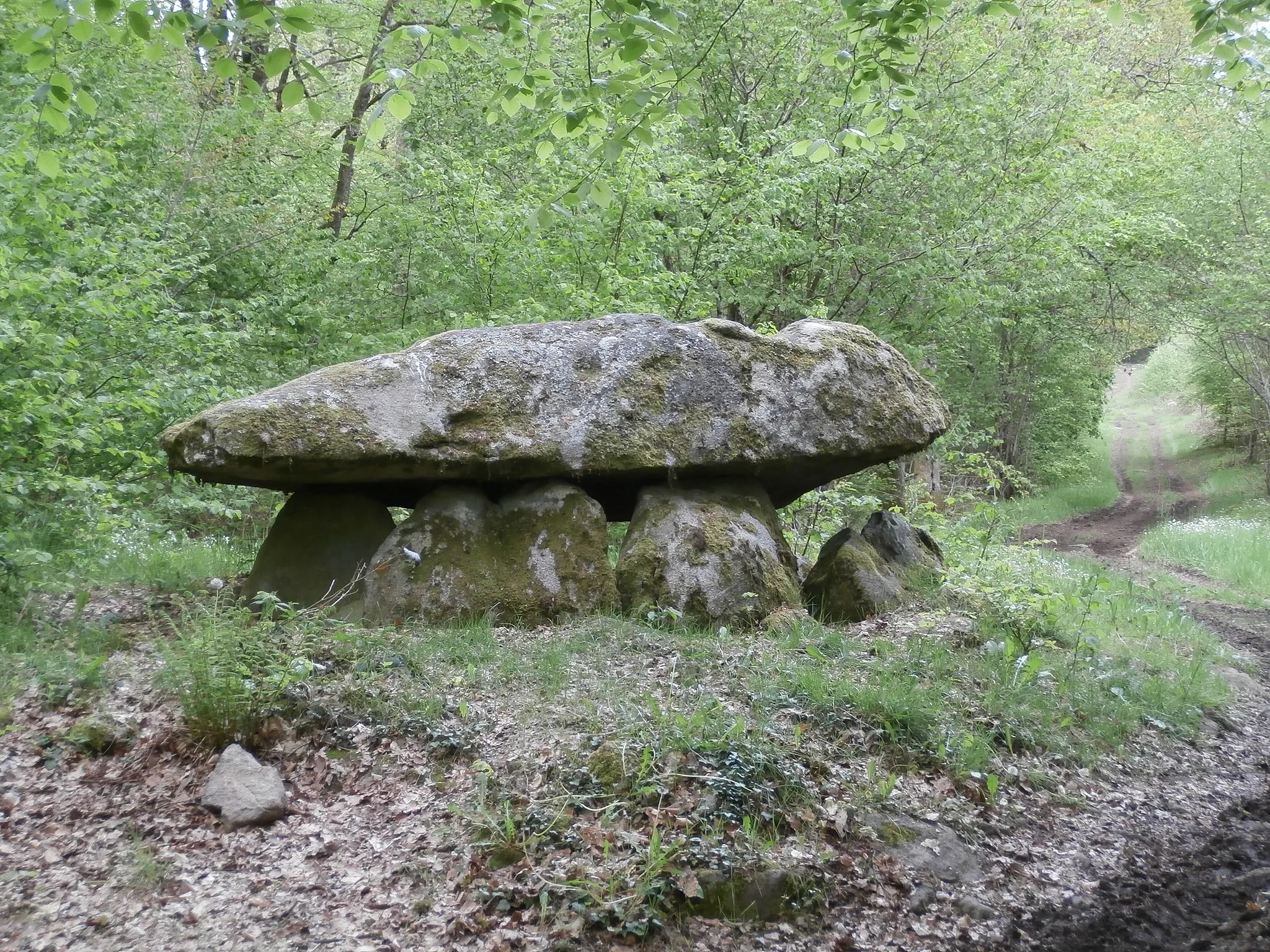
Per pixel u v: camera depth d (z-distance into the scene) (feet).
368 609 20.74
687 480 23.12
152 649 18.99
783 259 45.78
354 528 22.34
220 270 45.42
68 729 15.75
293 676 16.24
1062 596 23.06
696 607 21.25
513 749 15.53
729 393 22.76
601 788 14.33
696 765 14.65
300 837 13.88
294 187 47.55
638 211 40.47
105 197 33.30
